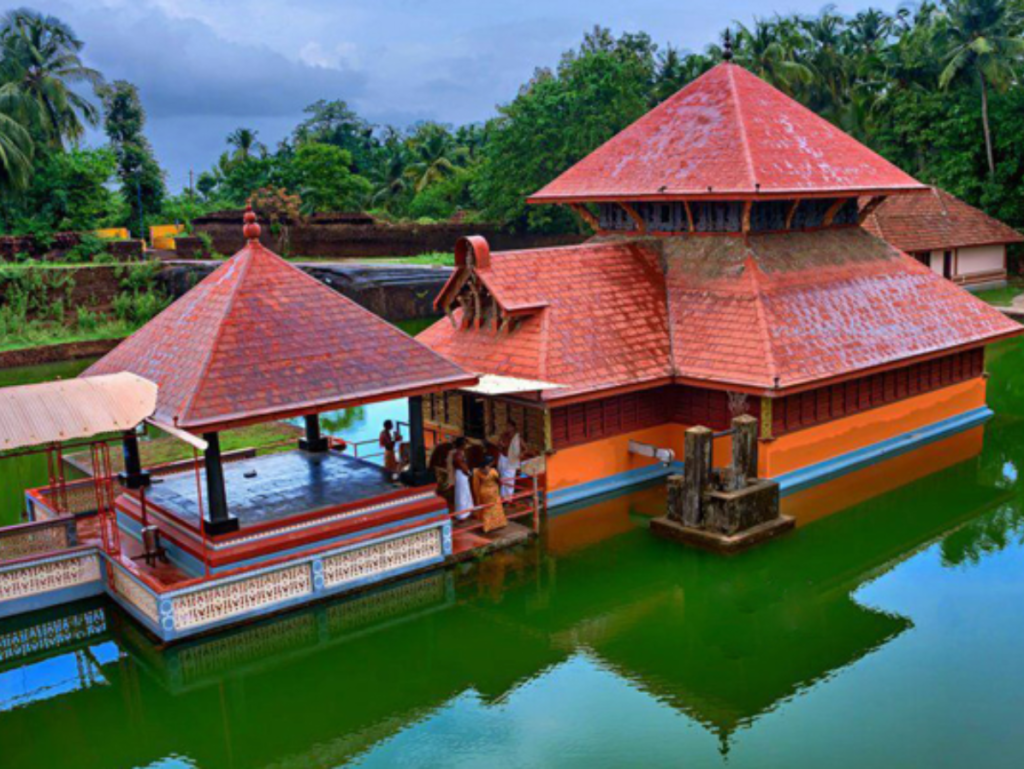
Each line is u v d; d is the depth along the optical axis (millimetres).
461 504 17047
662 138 22344
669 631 13898
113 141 64062
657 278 21141
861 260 22516
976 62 44281
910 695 11750
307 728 11836
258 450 22969
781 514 17766
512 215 54219
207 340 13852
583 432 18344
